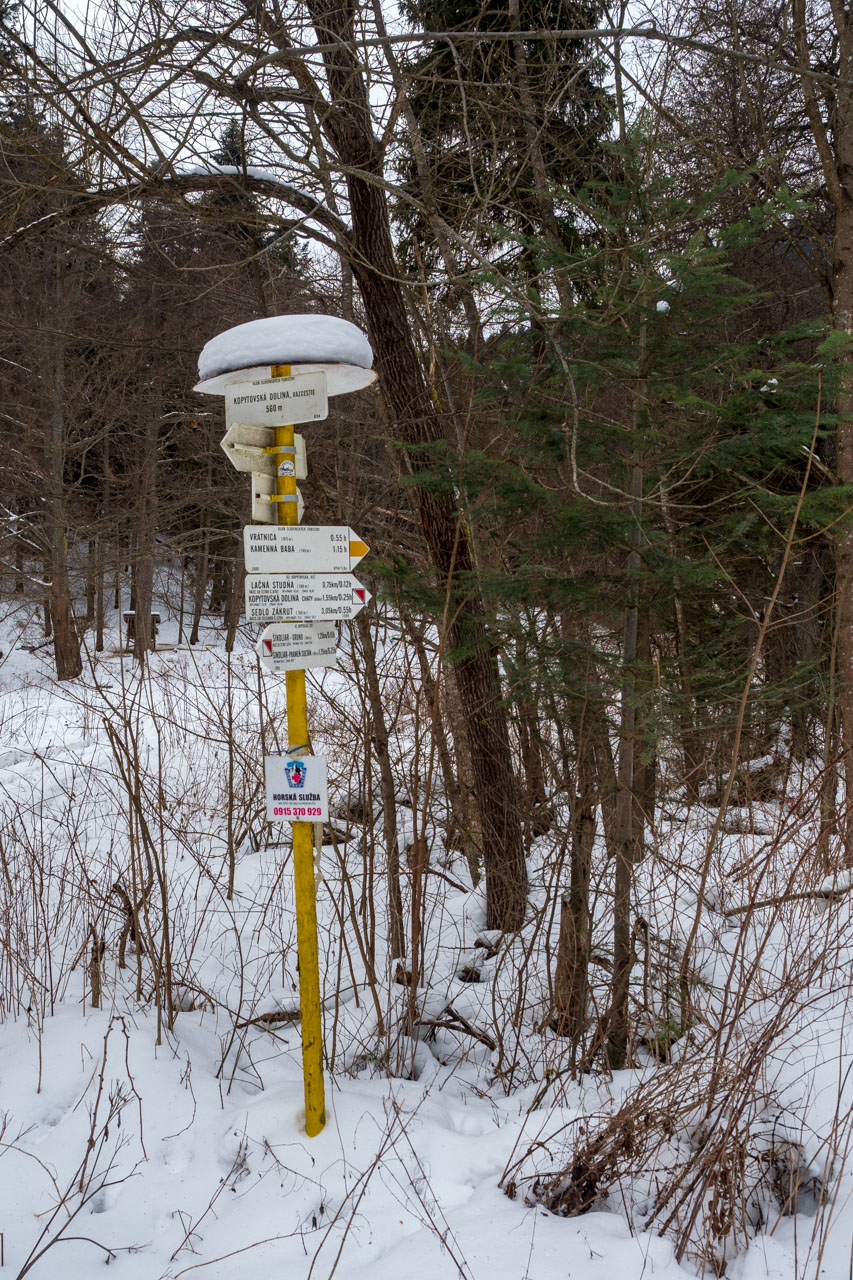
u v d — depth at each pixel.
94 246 6.98
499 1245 2.69
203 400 7.99
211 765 7.56
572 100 5.84
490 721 5.20
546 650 3.85
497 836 5.11
